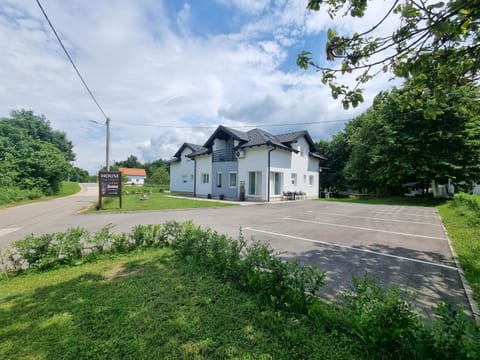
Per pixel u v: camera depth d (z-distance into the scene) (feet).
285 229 23.50
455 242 17.85
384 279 11.41
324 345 6.43
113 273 12.01
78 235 14.56
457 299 9.43
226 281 10.70
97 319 7.91
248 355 6.17
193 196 72.64
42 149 80.12
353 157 72.95
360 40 7.82
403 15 6.66
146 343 6.70
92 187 142.92
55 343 6.78
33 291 10.05
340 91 9.21
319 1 7.30
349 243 18.07
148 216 32.73
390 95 51.44
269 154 54.49
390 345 5.82
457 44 7.59
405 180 57.21
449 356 4.89
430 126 49.55
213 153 66.54
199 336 6.99
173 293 9.68
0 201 48.75
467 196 33.86
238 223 27.04
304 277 8.63
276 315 7.84
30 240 13.06
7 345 6.69
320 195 85.46
